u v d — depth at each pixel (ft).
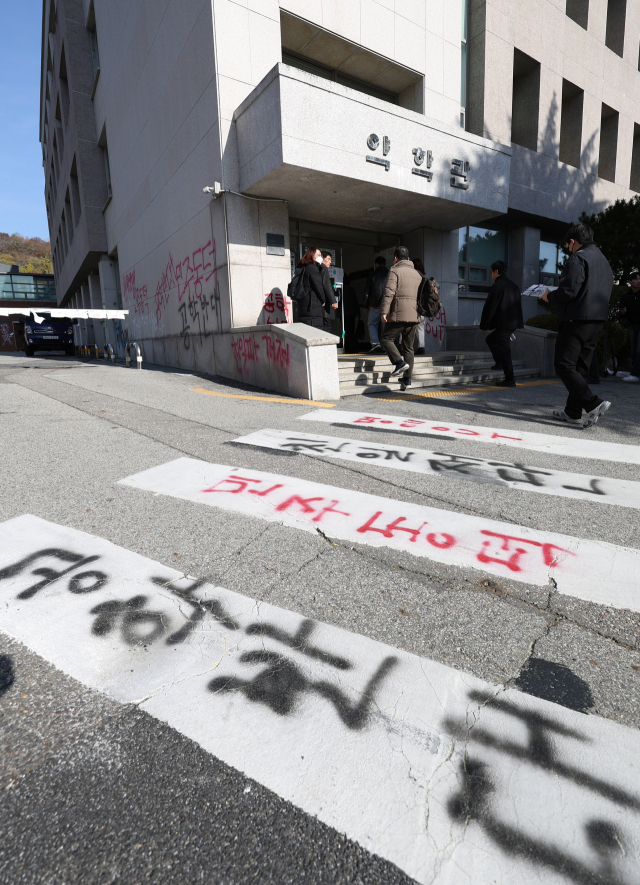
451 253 36.65
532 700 5.14
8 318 151.33
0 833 3.94
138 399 21.07
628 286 34.37
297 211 30.01
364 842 3.84
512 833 3.87
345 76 32.45
